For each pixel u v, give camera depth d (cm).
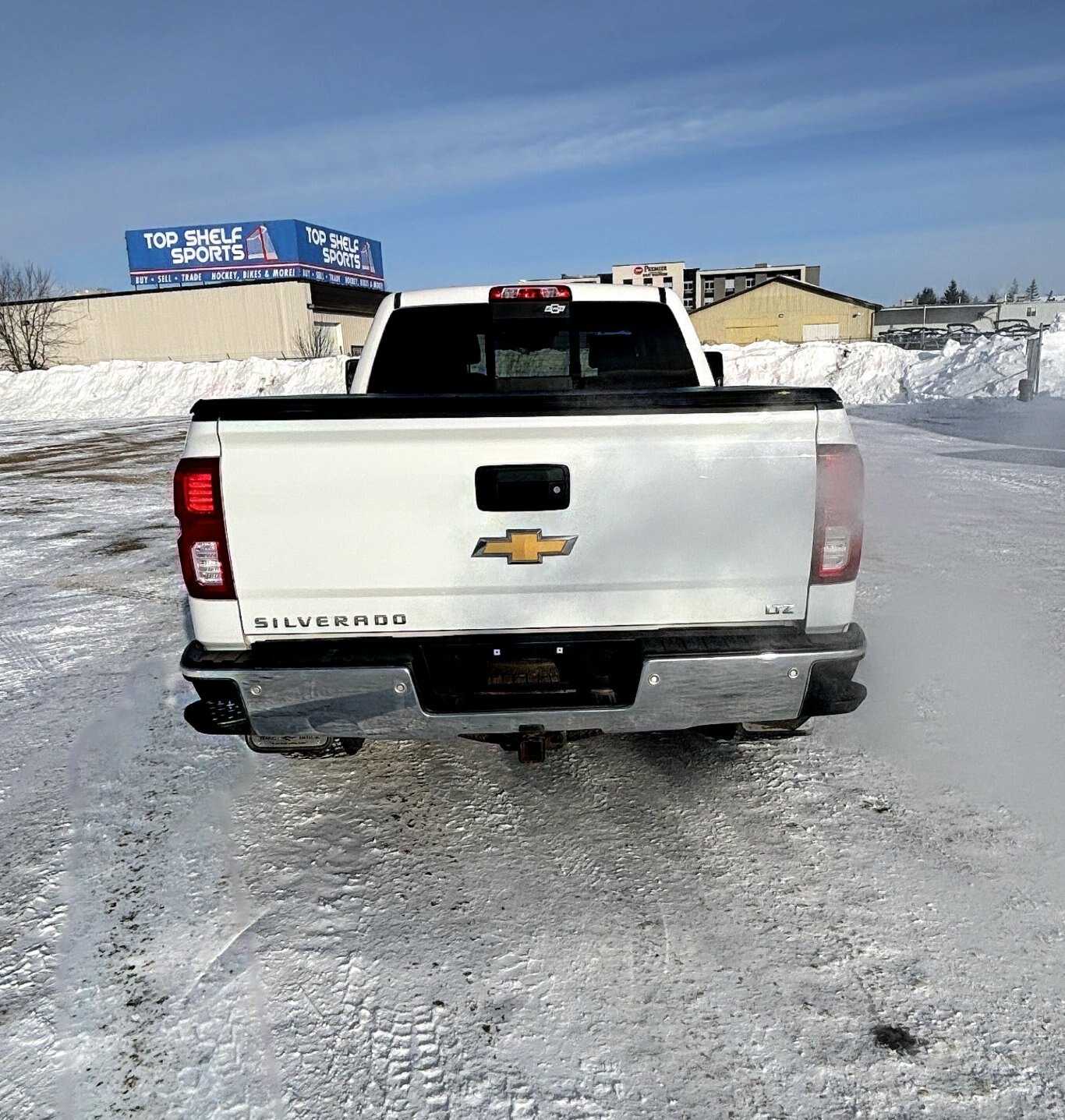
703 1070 190
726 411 232
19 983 220
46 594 617
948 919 236
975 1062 190
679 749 340
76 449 1750
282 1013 208
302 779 323
